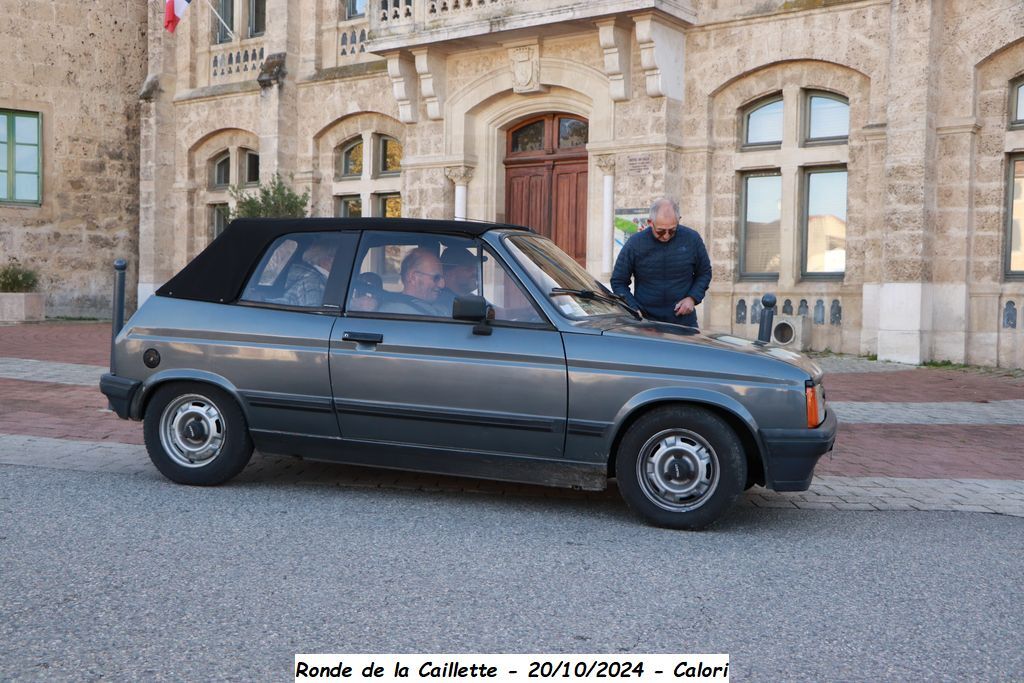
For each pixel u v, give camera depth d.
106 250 25.61
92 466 7.07
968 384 13.03
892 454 8.38
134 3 25.73
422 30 18.42
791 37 16.03
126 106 25.73
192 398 6.48
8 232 24.05
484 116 19.14
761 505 6.47
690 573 4.85
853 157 15.72
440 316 6.03
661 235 7.58
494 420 5.83
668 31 16.66
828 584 4.73
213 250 6.62
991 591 4.67
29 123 24.30
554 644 3.86
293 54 22.30
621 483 5.73
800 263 16.58
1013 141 14.65
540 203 18.92
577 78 17.67
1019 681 3.60
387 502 6.21
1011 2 14.38
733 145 16.92
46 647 3.71
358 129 21.64
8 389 10.94
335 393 6.12
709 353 5.66
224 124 23.61
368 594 4.40
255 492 6.38
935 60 14.82
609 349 5.71
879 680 3.58
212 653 3.68
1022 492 6.98
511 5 17.33
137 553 4.95
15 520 5.52
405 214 20.05
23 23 23.98
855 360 15.28
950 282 15.07
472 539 5.37
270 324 6.30
